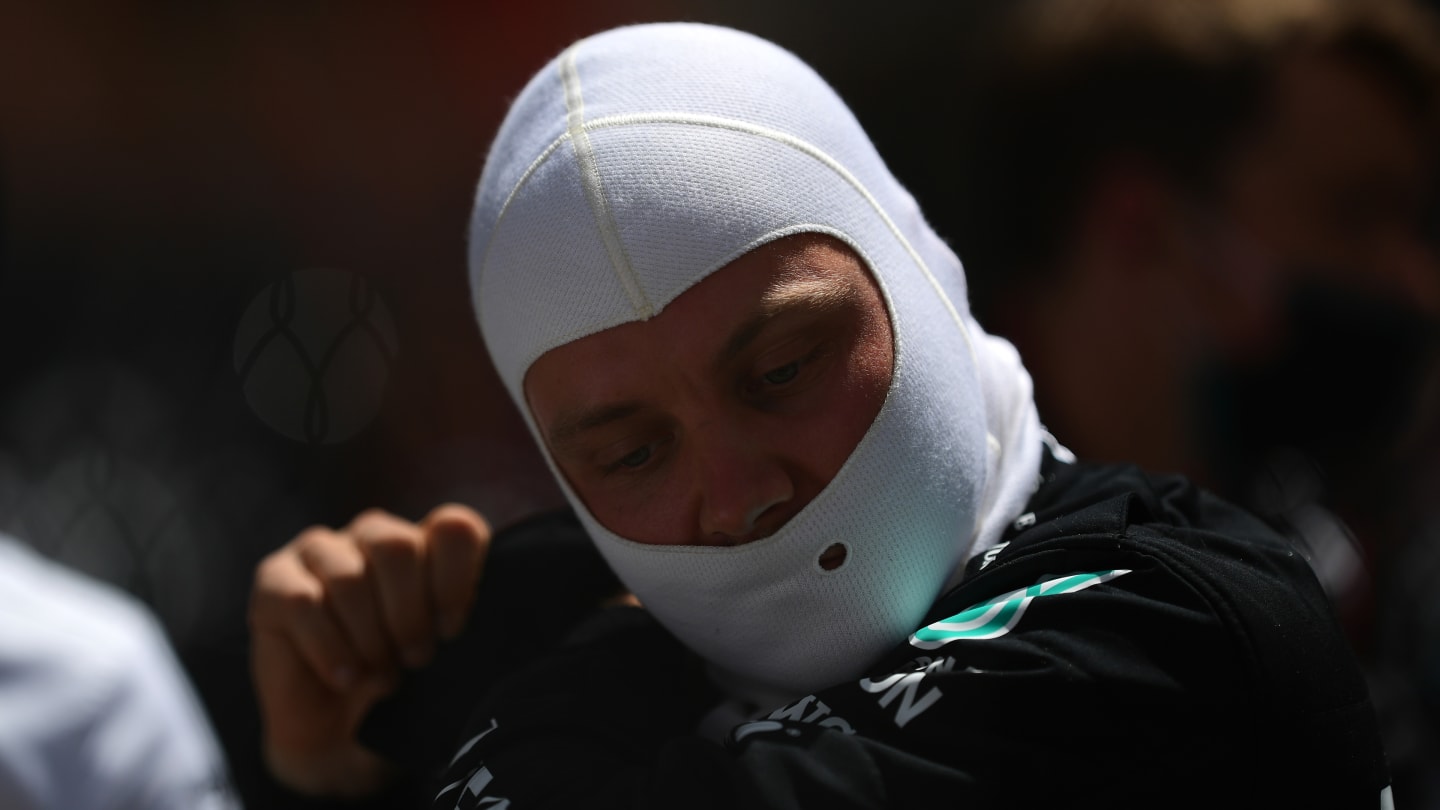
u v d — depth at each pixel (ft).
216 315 46.50
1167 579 17.02
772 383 18.42
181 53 60.29
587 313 18.42
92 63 58.44
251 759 27.20
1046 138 32.83
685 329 18.07
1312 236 30.12
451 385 51.67
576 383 18.72
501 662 23.70
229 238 53.52
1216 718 16.57
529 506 48.83
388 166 60.85
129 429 41.68
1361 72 30.32
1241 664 16.60
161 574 39.68
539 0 63.82
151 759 23.07
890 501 18.75
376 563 23.72
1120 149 31.42
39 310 45.37
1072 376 32.86
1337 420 30.42
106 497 40.06
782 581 18.84
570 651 21.59
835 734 17.06
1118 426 32.07
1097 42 31.96
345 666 23.85
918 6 68.28
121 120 58.54
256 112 60.34
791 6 69.10
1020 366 22.47
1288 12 30.53
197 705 35.01
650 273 18.12
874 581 18.92
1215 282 30.66
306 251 55.93
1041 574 17.94
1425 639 30.27
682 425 18.47
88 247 49.90
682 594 19.48
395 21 62.39
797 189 18.84
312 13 61.26
